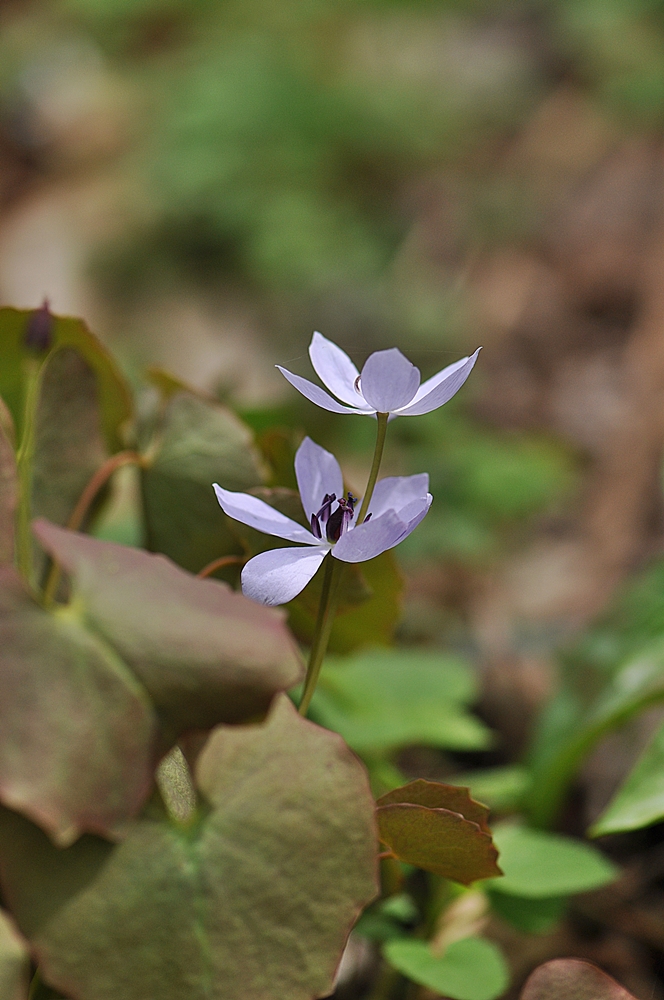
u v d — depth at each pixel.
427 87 2.37
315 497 0.39
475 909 0.48
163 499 0.43
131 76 2.54
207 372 1.73
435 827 0.37
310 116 2.10
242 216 1.96
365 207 2.06
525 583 1.04
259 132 2.06
